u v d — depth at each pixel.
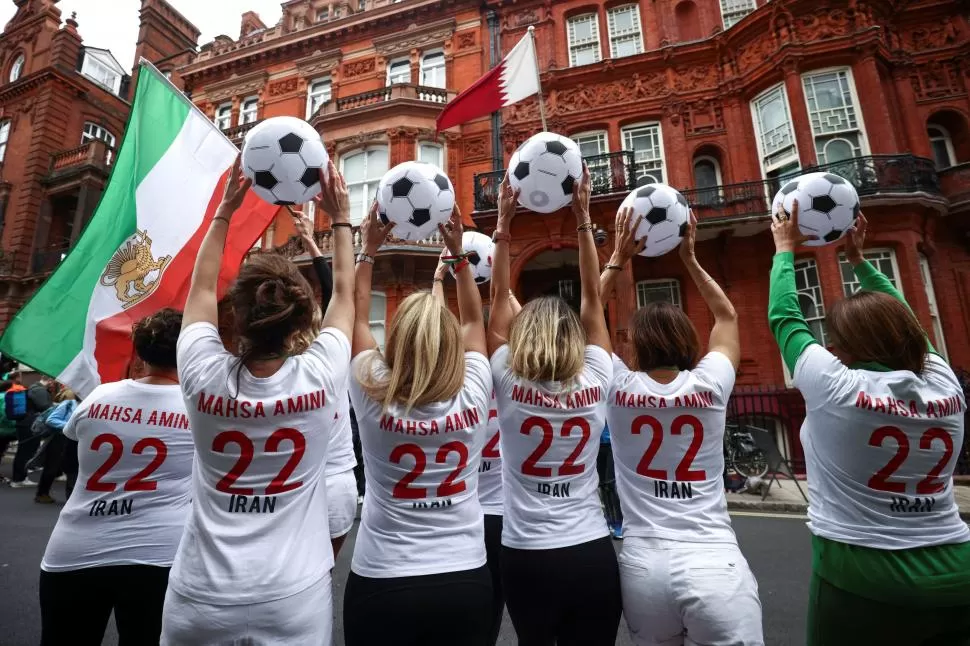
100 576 1.93
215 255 1.75
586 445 1.87
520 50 5.63
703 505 1.82
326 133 13.84
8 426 8.98
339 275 1.84
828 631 1.73
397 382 1.66
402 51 14.80
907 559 1.61
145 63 3.94
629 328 2.16
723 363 1.99
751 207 10.80
